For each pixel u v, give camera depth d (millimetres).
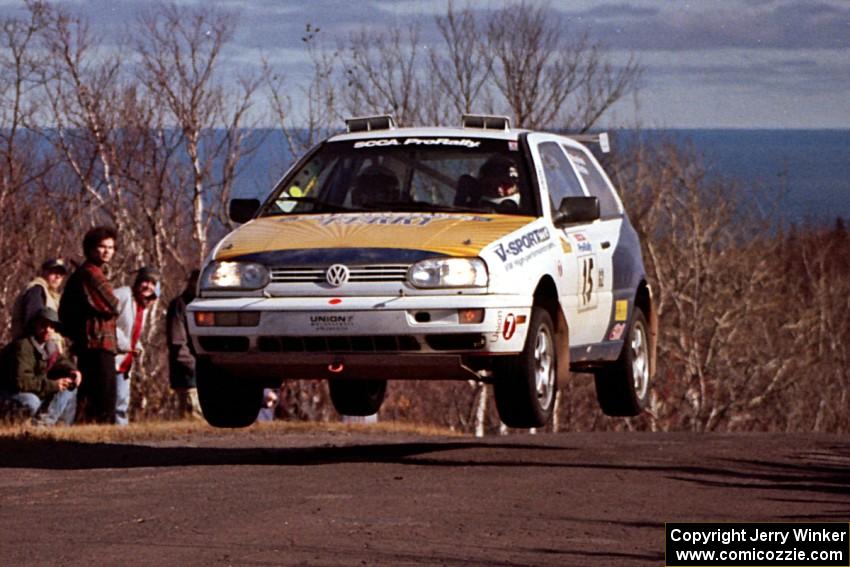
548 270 28031
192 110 79125
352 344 26141
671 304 140250
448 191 29453
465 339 26031
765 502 22391
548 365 28094
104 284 40281
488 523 19500
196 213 77938
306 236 27344
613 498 22453
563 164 31938
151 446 33500
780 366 141750
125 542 17859
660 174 132750
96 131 76562
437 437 41875
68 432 35594
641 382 35000
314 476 25141
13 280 68250
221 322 26672
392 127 31906
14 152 72000
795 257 165500
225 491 22859
